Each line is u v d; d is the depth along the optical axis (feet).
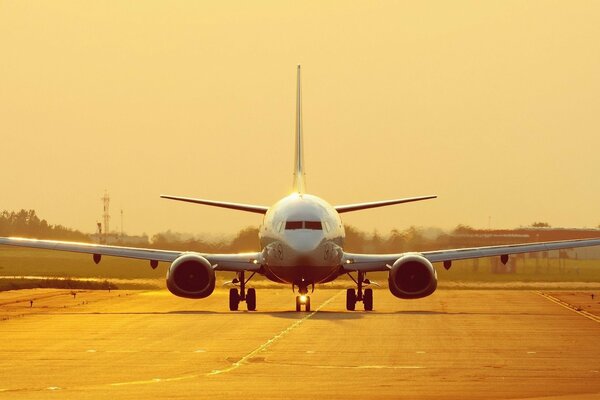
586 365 282.56
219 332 371.15
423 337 354.74
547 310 491.31
